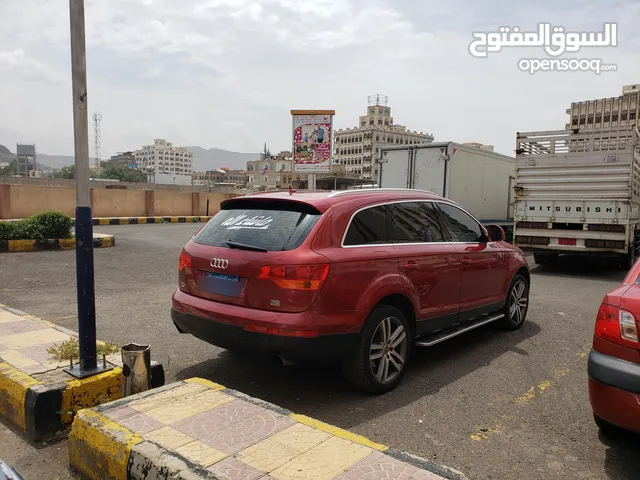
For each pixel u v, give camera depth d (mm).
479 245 5695
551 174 11633
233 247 4203
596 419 3559
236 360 5156
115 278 9680
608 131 10945
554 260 13508
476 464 3248
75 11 3697
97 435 2988
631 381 3049
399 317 4465
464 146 14719
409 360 5316
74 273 9938
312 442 2877
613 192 10914
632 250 11523
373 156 143500
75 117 3750
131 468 2752
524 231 12023
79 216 3838
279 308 3836
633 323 3127
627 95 92062
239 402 3414
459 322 5375
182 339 5809
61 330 5141
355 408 4066
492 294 5918
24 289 8336
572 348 5793
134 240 16062
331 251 4000
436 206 5387
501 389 4531
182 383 3766
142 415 3195
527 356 5488
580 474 3158
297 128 17703
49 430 3553
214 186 78000
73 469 3143
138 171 137125
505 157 17203
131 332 6051
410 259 4602
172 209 29297
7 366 4051
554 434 3688
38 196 22656
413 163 14977
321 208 4180
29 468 3176
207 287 4293
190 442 2850
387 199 4781
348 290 4008
